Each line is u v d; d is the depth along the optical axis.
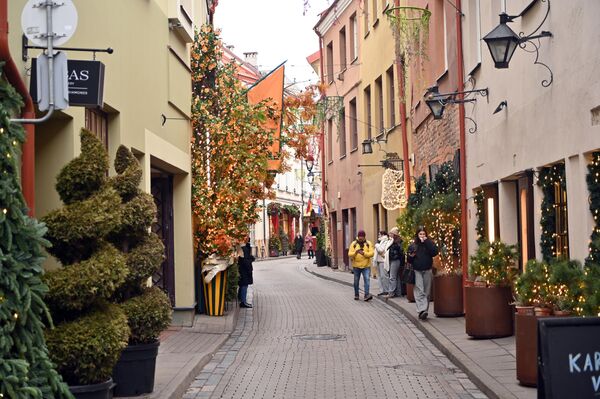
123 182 9.11
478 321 13.84
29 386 6.28
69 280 7.57
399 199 27.03
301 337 15.90
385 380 11.24
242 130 19.08
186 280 17.28
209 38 19.50
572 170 10.94
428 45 22.23
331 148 42.34
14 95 6.71
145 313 9.35
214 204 18.31
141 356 9.41
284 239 70.56
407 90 26.59
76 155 9.66
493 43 11.73
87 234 7.78
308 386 10.87
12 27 8.01
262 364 12.72
